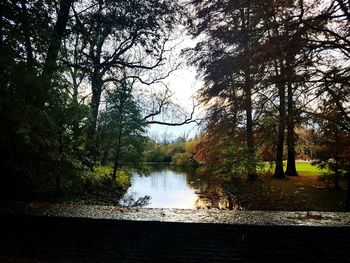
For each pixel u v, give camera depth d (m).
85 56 12.69
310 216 4.26
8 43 6.04
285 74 8.02
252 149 12.31
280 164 20.19
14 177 7.15
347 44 7.79
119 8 11.74
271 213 4.43
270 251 3.83
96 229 4.12
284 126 9.95
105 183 16.69
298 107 9.45
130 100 20.19
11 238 4.25
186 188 20.97
